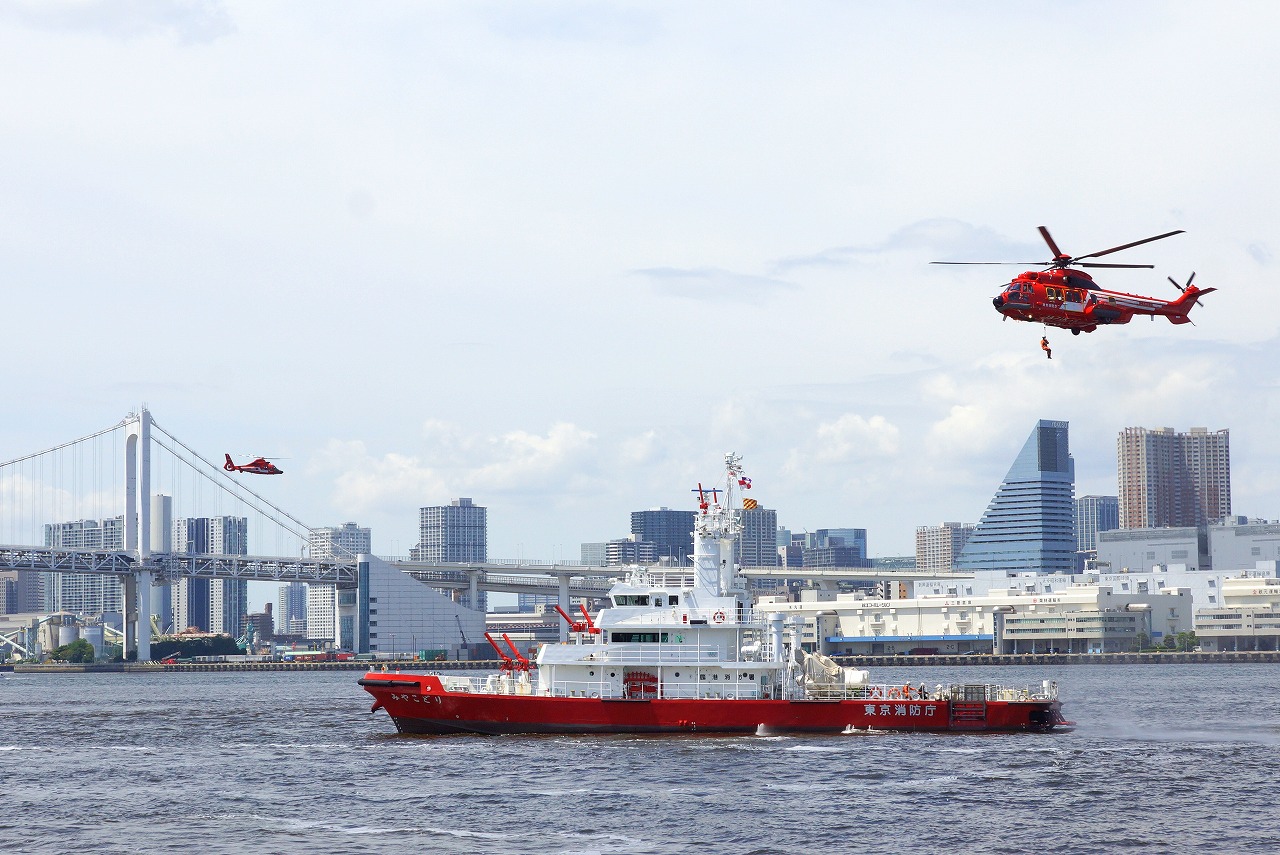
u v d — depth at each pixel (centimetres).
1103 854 17038
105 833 18612
